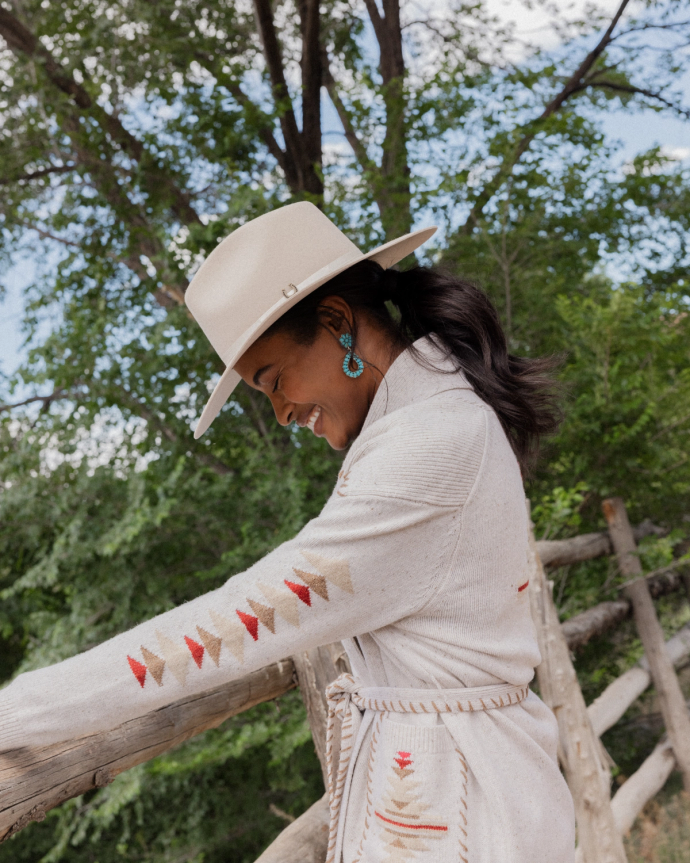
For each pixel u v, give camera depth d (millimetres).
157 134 6266
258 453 5645
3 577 6922
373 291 1121
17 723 917
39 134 6965
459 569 961
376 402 1068
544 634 3141
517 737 1025
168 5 6457
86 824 5555
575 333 4805
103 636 5602
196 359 5895
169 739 1412
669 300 4531
